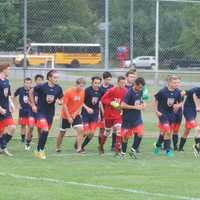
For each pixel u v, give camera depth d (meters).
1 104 34.91
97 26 49.69
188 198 22.58
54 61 49.06
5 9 47.66
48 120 34.88
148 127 50.19
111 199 22.02
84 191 23.59
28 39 48.09
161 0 50.53
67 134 46.84
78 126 37.09
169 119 37.09
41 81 40.47
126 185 25.19
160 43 52.25
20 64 48.06
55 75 35.25
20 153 36.19
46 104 34.97
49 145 40.66
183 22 52.84
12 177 26.77
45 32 48.62
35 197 22.23
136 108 34.31
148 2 51.28
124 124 34.75
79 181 26.05
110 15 50.12
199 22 53.19
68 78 51.16
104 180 26.41
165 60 52.44
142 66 51.41
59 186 24.69
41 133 34.31
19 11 47.88
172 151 38.44
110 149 39.44
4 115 35.00
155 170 29.77
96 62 49.69
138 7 51.12
